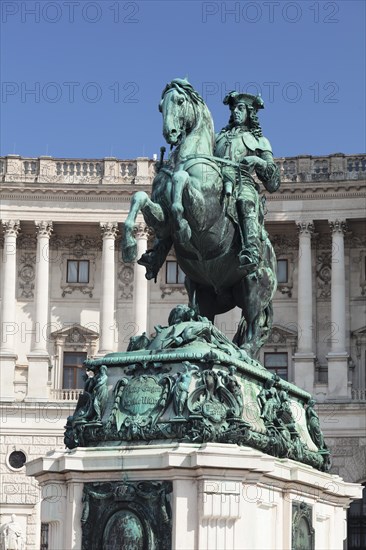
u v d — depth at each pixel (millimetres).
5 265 90875
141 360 15641
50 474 15297
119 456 14844
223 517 14430
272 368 90812
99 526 14844
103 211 91688
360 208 89688
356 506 82875
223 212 17422
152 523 14602
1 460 85688
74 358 92062
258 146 19094
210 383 15258
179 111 17672
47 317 91375
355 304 91375
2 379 88062
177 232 16719
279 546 15680
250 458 14570
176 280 93062
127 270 93125
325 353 90625
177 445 14805
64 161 92375
